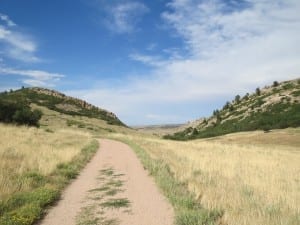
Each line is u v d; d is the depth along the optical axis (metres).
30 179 12.41
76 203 10.30
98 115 184.88
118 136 60.72
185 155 24.69
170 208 9.57
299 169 20.44
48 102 174.25
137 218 8.68
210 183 12.90
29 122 60.12
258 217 8.16
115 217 8.80
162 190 11.85
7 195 9.91
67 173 14.89
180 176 14.08
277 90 153.62
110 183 13.57
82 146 29.50
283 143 66.00
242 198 10.14
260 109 129.88
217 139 83.69
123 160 21.83
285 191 12.21
